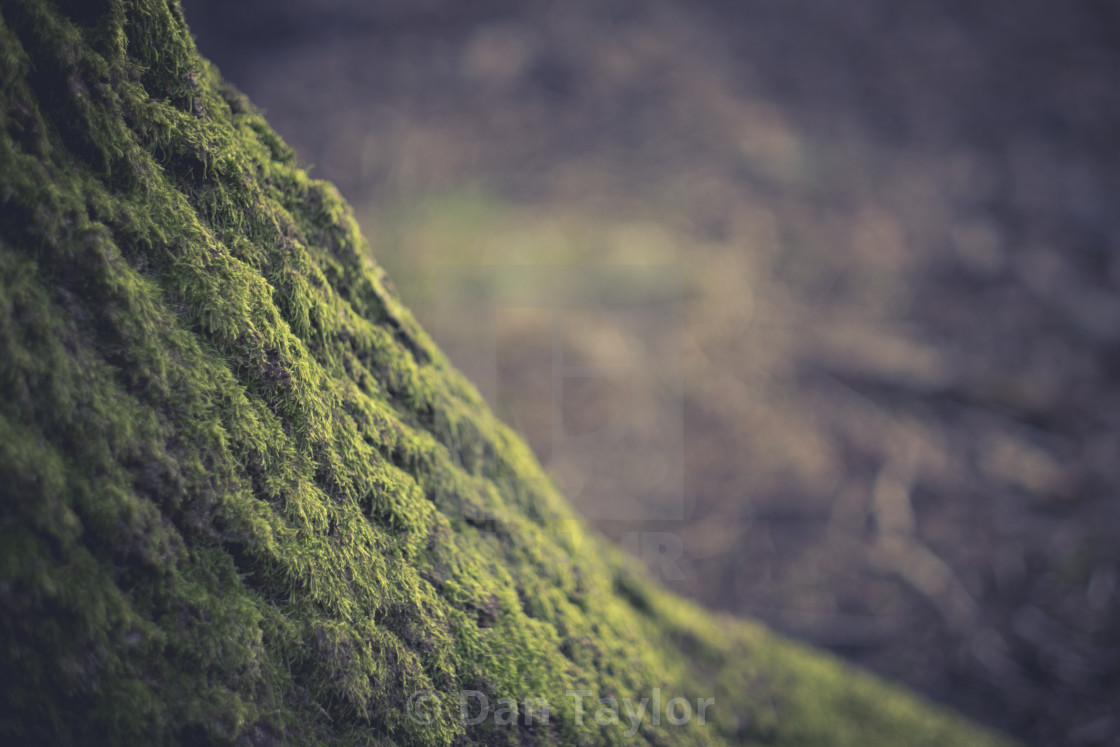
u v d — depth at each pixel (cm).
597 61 612
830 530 332
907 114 587
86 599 55
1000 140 562
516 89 572
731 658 155
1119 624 288
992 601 303
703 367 397
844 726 166
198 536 63
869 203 509
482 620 88
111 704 55
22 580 51
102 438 58
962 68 629
